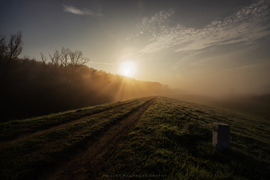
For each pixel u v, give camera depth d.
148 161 3.91
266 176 3.70
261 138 8.00
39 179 3.21
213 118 12.96
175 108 16.48
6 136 5.69
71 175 3.37
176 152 4.62
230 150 4.98
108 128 7.64
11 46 20.47
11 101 18.69
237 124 11.77
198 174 3.42
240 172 3.83
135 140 5.45
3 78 19.30
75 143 5.12
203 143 5.54
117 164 3.76
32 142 5.09
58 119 8.78
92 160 4.11
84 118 9.67
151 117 10.23
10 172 3.25
